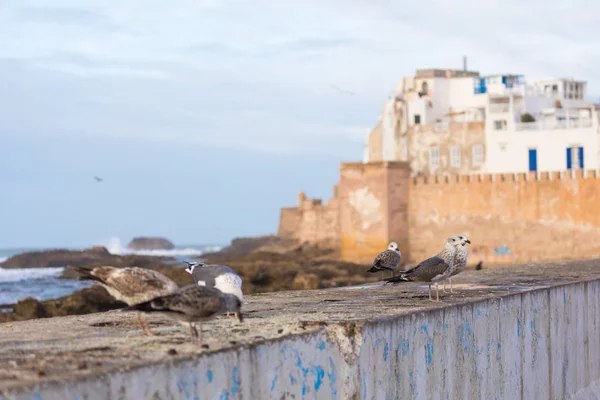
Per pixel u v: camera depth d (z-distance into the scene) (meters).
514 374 13.94
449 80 88.44
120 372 7.18
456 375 12.18
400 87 92.62
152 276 9.04
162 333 9.73
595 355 18.14
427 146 81.50
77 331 10.10
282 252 95.19
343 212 78.00
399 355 10.81
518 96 82.50
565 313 16.36
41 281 87.69
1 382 6.67
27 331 10.16
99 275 9.19
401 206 76.38
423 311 11.48
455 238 14.11
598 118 72.81
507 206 72.06
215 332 9.70
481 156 78.50
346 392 9.90
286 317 11.22
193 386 7.86
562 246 69.44
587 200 68.31
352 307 12.60
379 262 17.77
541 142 75.12
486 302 13.16
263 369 8.71
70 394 6.75
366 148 112.88
